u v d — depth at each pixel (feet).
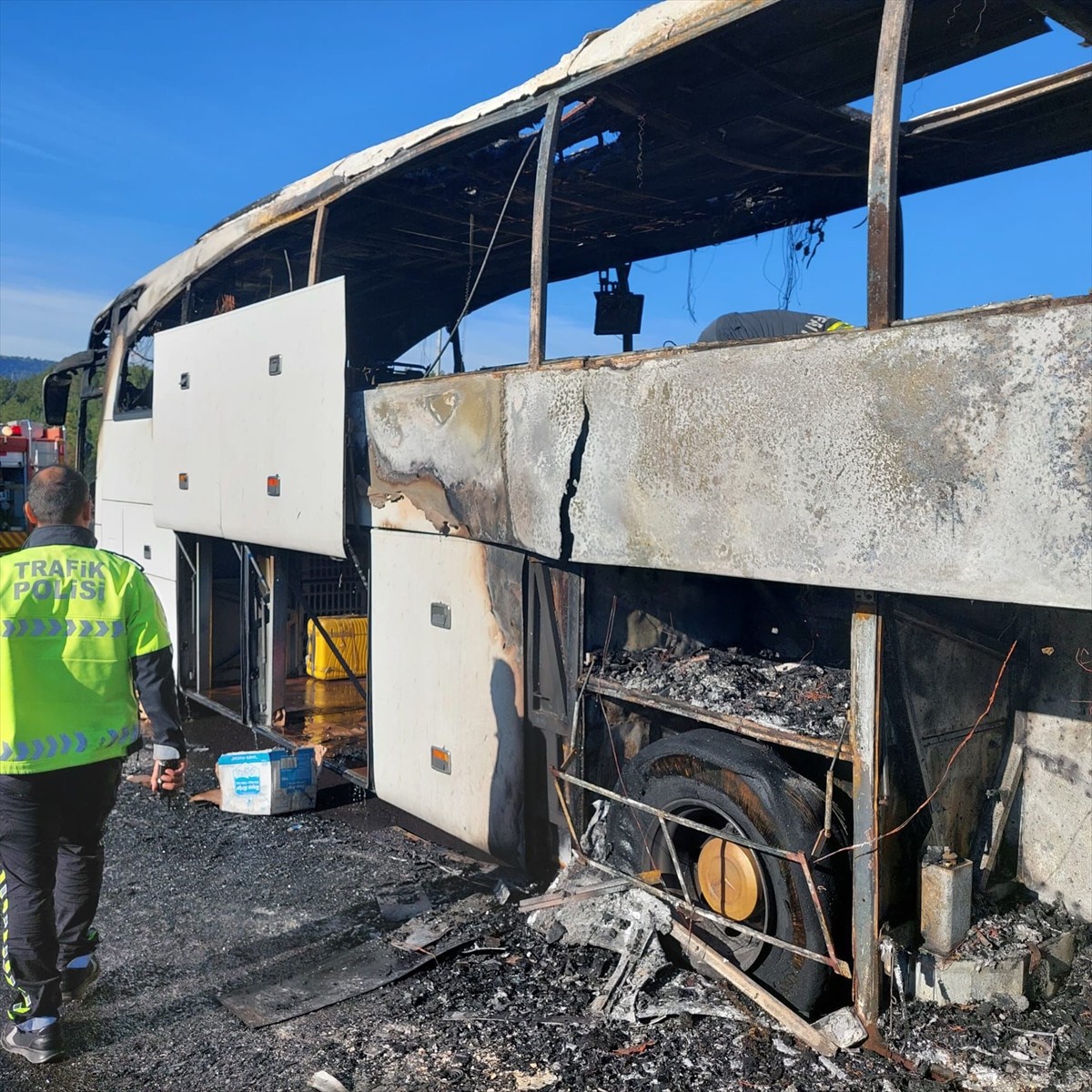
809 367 8.61
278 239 18.83
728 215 17.49
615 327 21.08
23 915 9.28
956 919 9.11
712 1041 9.21
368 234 18.42
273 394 17.34
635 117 12.69
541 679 12.60
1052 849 10.18
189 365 20.71
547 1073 8.89
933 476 7.77
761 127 12.96
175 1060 9.39
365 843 15.51
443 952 11.31
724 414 9.36
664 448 10.00
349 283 22.82
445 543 14.11
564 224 18.02
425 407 13.99
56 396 30.89
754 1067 8.77
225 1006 10.39
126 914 12.85
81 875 10.15
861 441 8.25
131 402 26.21
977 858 10.28
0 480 43.42
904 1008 9.04
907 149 13.89
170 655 10.20
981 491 7.47
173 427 21.61
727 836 10.00
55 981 9.50
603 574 12.00
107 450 26.50
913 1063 8.55
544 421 11.59
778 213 17.08
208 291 22.15
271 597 19.84
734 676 11.34
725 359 9.34
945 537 7.72
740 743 10.17
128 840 15.69
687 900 10.48
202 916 12.73
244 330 18.31
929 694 9.37
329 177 15.98
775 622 12.76
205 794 17.75
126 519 25.35
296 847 15.31
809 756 10.31
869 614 8.70
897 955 9.11
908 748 9.15
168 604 23.15
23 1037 9.39
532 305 11.91
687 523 9.79
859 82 11.69
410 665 15.10
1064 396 6.97
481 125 12.46
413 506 14.53
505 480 12.34
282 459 17.11
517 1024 9.76
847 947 9.46
